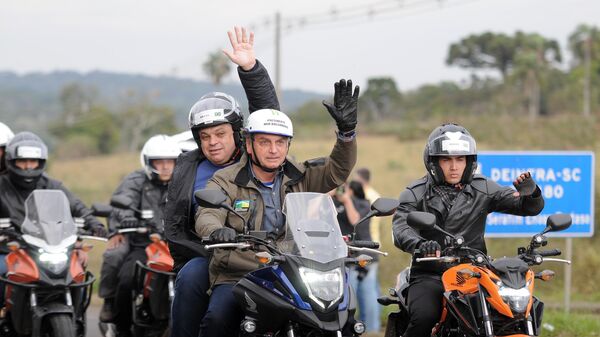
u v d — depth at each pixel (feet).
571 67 471.62
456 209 46.65
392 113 507.30
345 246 39.32
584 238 127.34
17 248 53.98
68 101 570.87
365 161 319.88
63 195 57.77
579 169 83.30
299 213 39.88
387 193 223.71
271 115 42.63
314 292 37.27
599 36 466.29
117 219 66.18
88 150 488.44
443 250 45.14
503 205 46.98
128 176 67.31
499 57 515.91
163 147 65.41
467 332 41.60
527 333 39.22
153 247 62.28
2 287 54.90
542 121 328.08
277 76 205.77
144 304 63.36
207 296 43.62
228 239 38.78
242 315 42.01
